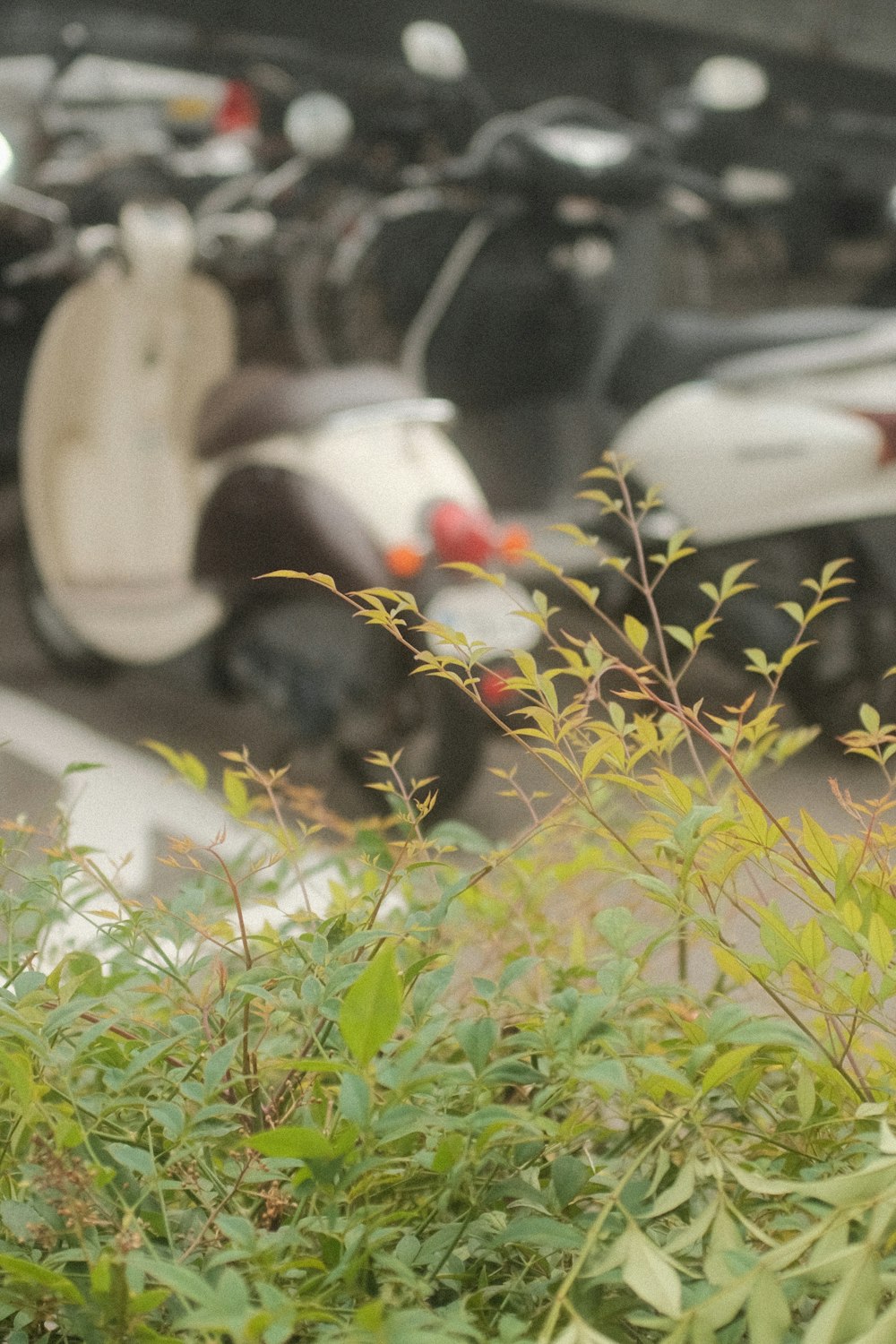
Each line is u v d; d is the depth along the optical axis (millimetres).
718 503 4223
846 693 4277
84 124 6324
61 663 5246
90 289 4711
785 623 4066
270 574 937
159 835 3596
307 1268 801
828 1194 690
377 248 5215
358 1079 742
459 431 5160
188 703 5062
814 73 8641
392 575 3570
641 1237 705
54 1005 983
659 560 1099
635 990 907
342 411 3852
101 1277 684
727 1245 723
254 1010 990
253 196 5301
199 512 4086
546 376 5152
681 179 5215
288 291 5234
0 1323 817
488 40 7957
